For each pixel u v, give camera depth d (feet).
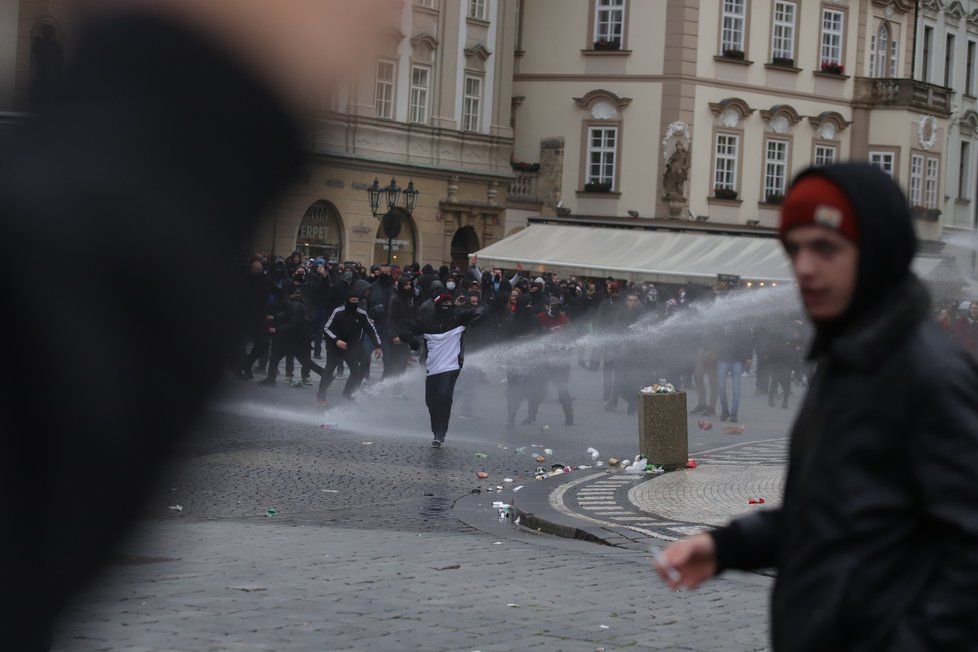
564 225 166.61
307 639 23.50
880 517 8.71
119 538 3.79
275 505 43.42
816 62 194.70
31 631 3.70
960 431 8.50
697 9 180.86
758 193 189.06
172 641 22.70
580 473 54.29
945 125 209.26
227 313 3.88
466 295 80.02
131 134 3.73
